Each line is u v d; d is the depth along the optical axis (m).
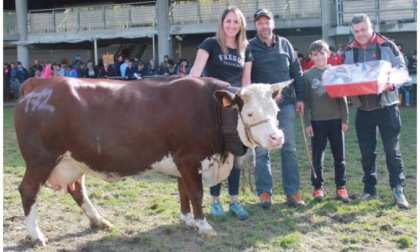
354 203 6.03
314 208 5.88
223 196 6.46
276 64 5.75
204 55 5.37
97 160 4.73
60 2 29.81
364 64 5.59
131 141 4.69
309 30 22.80
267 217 5.61
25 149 4.68
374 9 19.31
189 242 4.88
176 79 4.88
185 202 5.31
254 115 4.47
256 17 5.73
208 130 4.77
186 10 22.97
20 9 25.42
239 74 5.48
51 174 4.81
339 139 6.08
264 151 5.90
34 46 26.56
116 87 4.79
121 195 6.65
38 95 4.69
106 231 5.24
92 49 29.61
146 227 5.37
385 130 5.89
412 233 5.04
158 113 4.70
